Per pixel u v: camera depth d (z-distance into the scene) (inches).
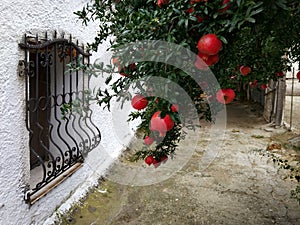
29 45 74.6
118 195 109.2
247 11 32.4
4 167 69.1
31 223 79.0
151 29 39.4
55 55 85.0
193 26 37.5
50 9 83.3
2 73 67.2
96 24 111.6
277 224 93.0
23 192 75.9
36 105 79.9
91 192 107.7
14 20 69.8
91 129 106.0
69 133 104.1
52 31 84.9
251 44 59.6
